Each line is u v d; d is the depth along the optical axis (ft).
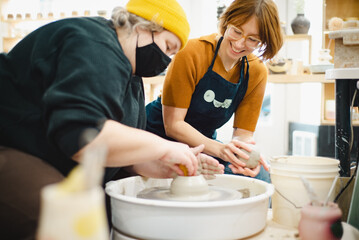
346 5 11.94
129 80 3.66
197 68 5.65
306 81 9.82
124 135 2.97
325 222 2.91
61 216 1.54
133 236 3.26
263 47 5.43
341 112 5.11
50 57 3.24
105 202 4.50
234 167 4.73
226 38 5.34
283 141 14.69
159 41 3.78
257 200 3.24
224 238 3.14
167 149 3.23
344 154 5.11
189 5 14.23
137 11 3.62
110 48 3.26
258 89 6.28
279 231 3.65
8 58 3.63
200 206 2.98
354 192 3.72
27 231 2.74
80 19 3.52
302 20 11.35
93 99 2.89
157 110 6.44
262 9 4.85
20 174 2.87
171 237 3.09
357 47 5.32
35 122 3.26
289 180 3.79
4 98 3.39
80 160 2.88
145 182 4.58
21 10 13.87
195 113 6.14
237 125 6.47
